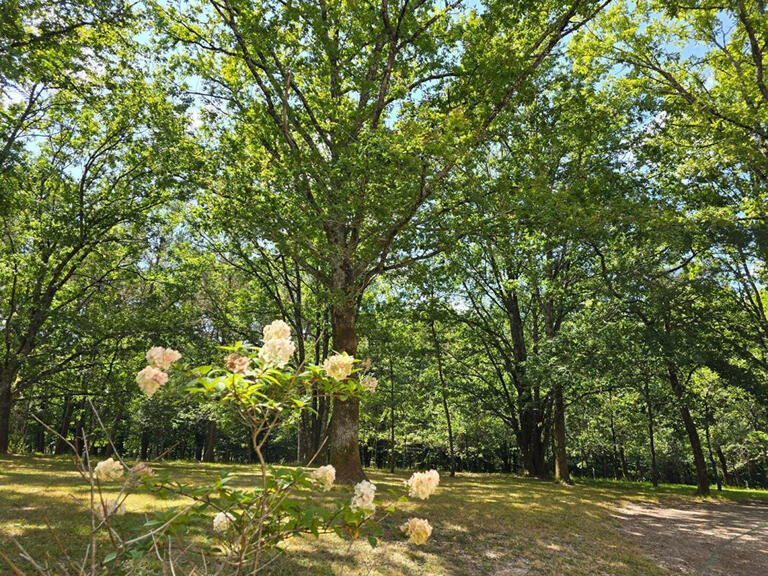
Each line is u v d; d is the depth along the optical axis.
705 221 15.95
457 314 25.33
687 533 11.26
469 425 31.58
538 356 19.44
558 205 10.80
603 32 18.30
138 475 2.61
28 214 19.45
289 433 38.38
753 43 14.69
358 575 6.17
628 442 35.47
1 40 9.45
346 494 10.77
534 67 11.59
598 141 16.34
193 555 4.29
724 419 25.89
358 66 14.49
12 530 6.27
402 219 11.10
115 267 22.30
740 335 18.69
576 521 11.22
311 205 12.29
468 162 10.57
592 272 21.36
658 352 17.38
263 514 2.70
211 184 13.95
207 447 33.94
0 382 19.84
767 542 10.79
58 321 19.14
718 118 16.27
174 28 13.89
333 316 14.00
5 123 15.20
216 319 25.42
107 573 2.35
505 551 8.16
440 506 11.10
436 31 13.89
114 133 20.02
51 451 42.28
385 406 26.81
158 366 2.54
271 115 13.11
